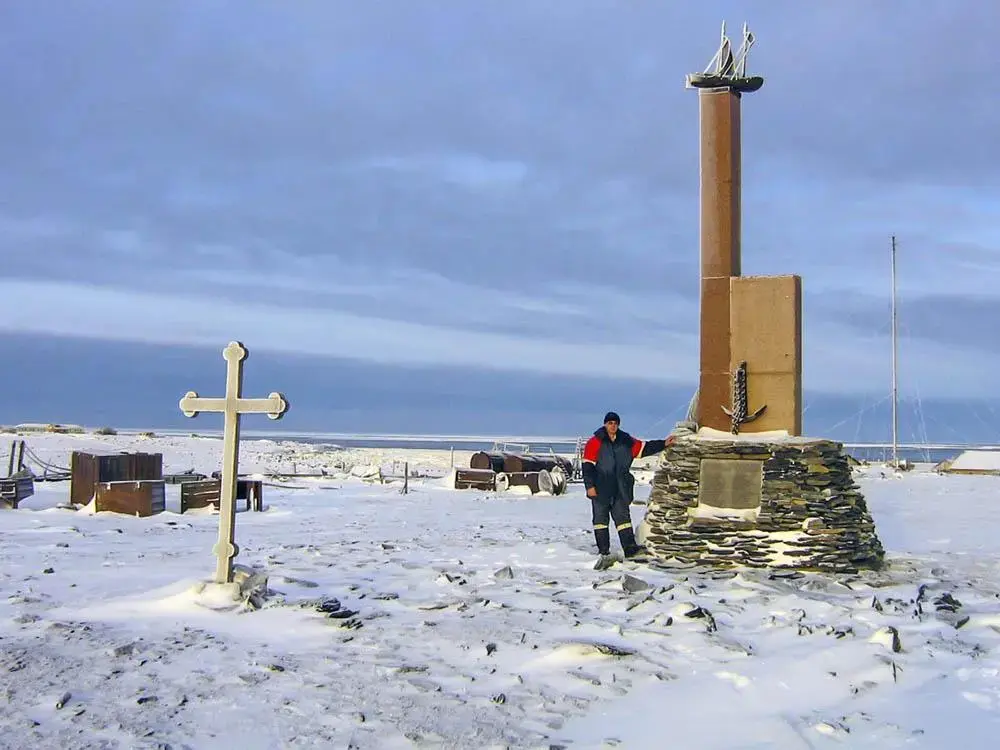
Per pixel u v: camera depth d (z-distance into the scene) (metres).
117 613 7.32
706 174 11.51
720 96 11.49
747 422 11.09
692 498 10.55
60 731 4.72
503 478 28.23
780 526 10.02
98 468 18.06
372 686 5.53
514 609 7.63
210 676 5.69
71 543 12.55
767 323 11.11
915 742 4.68
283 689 5.46
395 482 31.36
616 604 7.73
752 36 11.59
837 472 10.32
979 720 5.00
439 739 4.67
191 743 4.59
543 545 12.26
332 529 15.34
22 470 23.47
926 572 10.05
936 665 6.05
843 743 4.68
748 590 8.39
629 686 5.58
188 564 10.22
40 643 6.36
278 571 9.66
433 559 10.77
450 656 6.21
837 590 8.66
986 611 7.71
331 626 6.99
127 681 5.56
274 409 7.94
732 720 5.04
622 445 10.69
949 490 29.08
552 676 5.75
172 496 21.08
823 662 6.06
